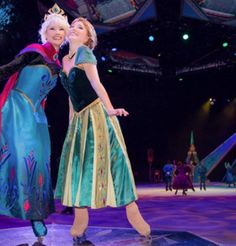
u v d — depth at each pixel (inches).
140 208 355.6
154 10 527.8
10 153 117.7
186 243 129.3
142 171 1228.5
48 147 126.5
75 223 128.9
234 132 1156.5
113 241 133.0
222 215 293.4
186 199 474.0
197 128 1204.5
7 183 116.3
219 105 1173.1
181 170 576.7
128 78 950.4
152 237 140.6
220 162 1155.9
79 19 137.2
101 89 124.0
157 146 1234.6
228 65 818.2
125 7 510.3
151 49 747.4
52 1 538.0
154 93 1157.1
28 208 115.6
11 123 120.0
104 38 631.2
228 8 514.9
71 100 131.5
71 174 121.7
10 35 607.8
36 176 118.6
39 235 121.5
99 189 118.7
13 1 563.8
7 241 135.6
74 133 127.0
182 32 607.8
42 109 129.0
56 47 133.3
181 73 876.6
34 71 123.1
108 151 123.7
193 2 509.0
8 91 123.5
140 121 1203.2
